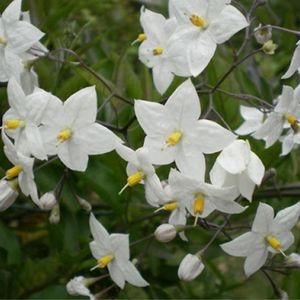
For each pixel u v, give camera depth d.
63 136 0.15
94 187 0.19
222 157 0.15
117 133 0.19
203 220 0.17
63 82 0.21
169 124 0.15
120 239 0.17
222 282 0.25
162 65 0.19
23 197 0.22
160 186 0.15
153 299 0.21
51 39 0.21
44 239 0.23
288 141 0.18
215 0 0.16
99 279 0.18
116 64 0.21
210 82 0.20
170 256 0.22
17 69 0.17
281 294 0.17
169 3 0.19
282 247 0.16
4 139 0.16
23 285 0.20
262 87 0.23
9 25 0.17
